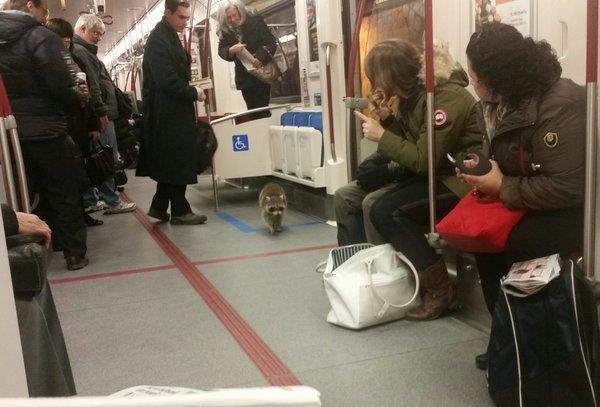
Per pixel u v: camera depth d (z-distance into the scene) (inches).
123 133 284.5
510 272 80.3
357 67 182.4
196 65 359.9
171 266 164.2
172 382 94.0
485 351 99.1
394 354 99.8
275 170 233.3
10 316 41.0
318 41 189.0
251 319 120.4
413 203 111.9
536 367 74.4
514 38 81.3
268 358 101.1
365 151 184.4
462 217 88.4
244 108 327.0
